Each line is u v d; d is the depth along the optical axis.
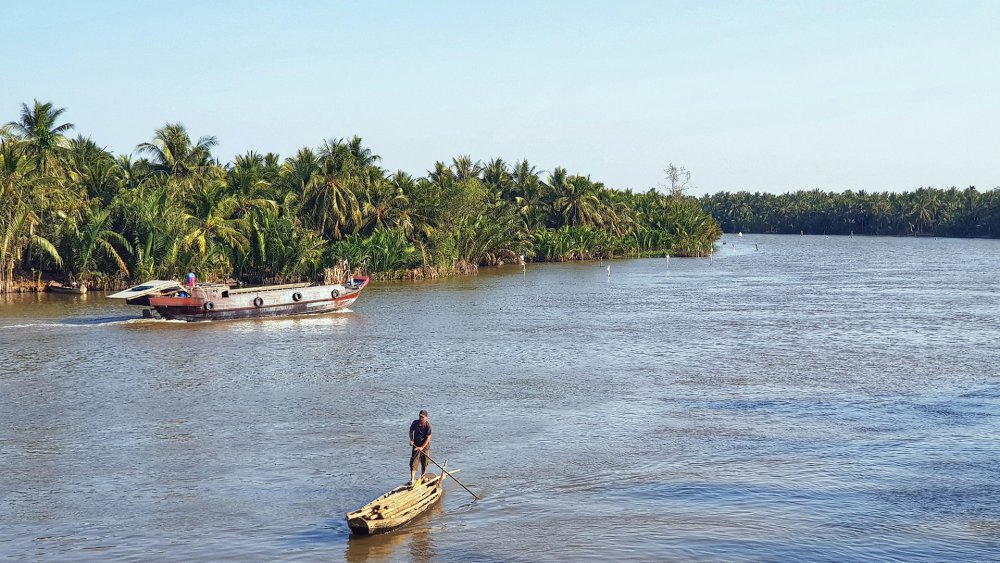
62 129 79.44
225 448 25.41
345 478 22.61
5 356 42.16
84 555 17.66
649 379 36.28
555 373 37.78
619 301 71.44
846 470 23.02
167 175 86.31
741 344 46.44
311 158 103.00
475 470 23.34
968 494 21.08
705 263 133.88
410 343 46.97
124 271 76.75
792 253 171.25
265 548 18.05
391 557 17.56
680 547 18.03
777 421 28.53
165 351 44.03
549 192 153.38
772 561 17.33
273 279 84.06
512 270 114.56
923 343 46.44
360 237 96.62
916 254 165.50
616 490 21.59
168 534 18.80
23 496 21.22
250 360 41.31
